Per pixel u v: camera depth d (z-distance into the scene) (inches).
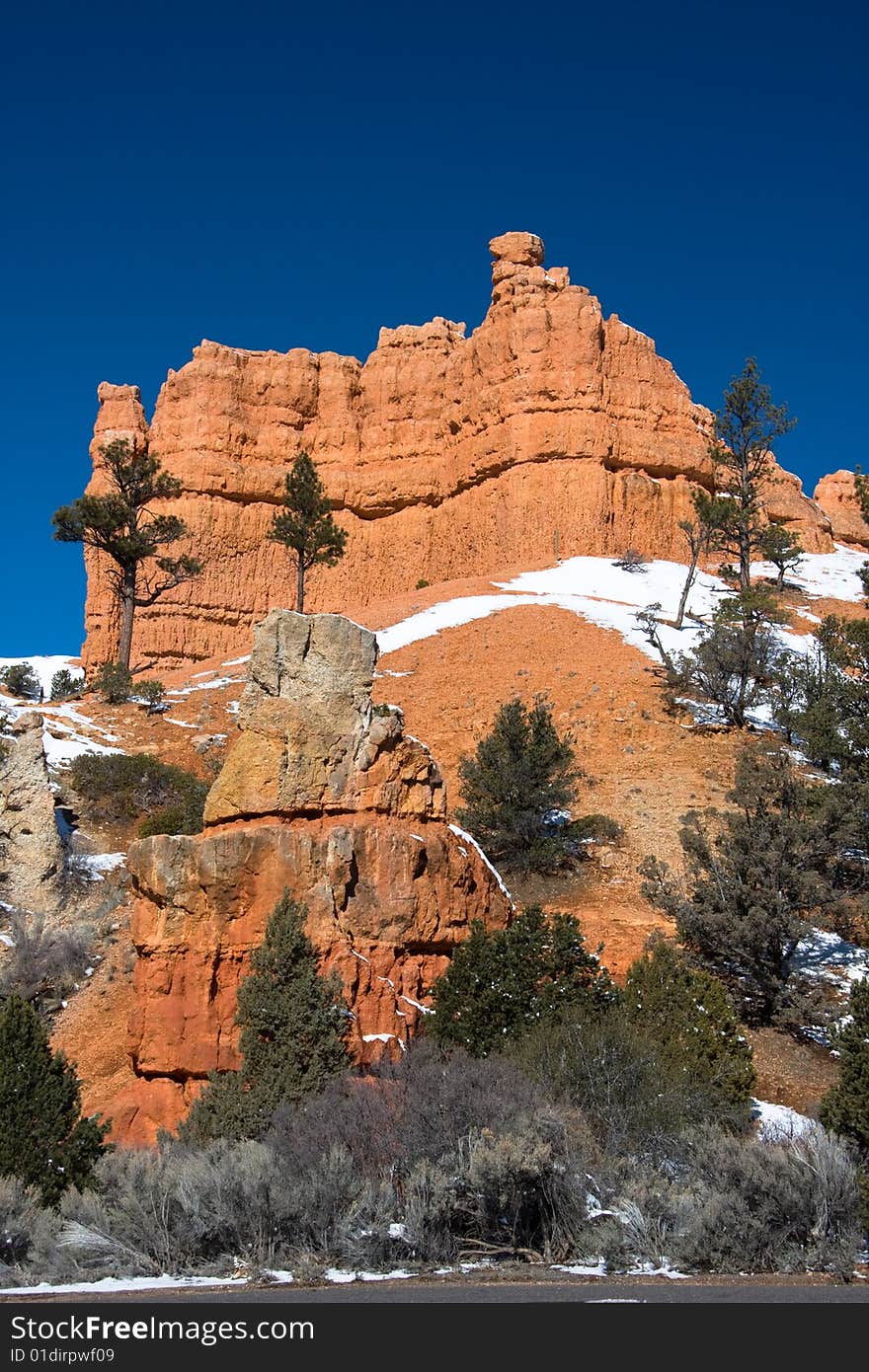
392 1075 657.6
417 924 780.0
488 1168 540.7
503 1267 524.7
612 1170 585.6
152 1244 537.6
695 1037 752.3
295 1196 544.4
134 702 1836.9
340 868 757.9
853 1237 548.7
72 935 1056.8
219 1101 657.6
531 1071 644.1
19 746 1170.0
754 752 1434.5
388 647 1966.0
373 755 813.9
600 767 1475.1
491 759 1318.9
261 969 703.1
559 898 1171.9
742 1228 536.7
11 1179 556.7
